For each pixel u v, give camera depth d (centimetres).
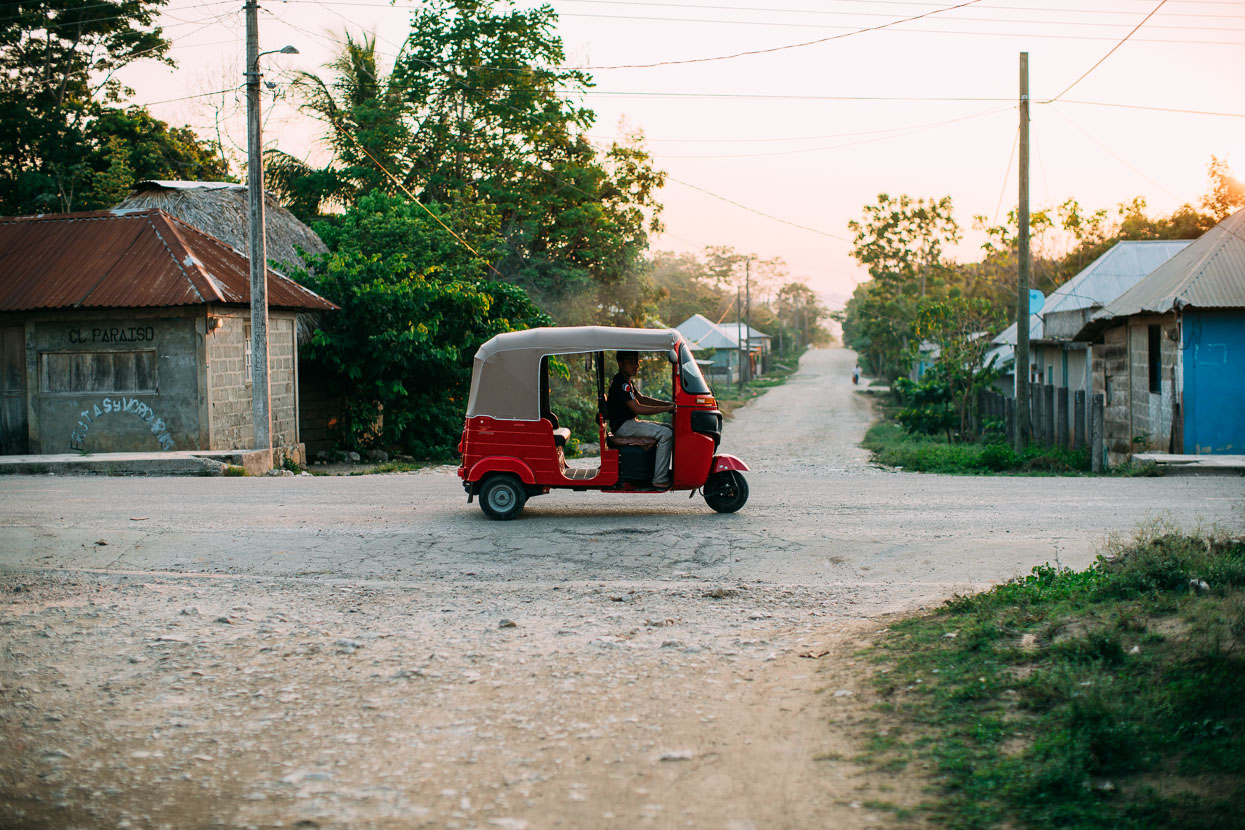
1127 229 4322
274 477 1470
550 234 3569
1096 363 2312
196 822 368
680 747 429
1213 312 1692
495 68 3366
